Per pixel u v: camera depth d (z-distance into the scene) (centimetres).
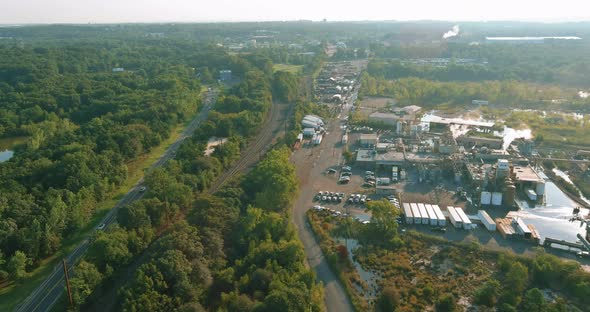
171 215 16325
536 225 17188
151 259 12675
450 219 17112
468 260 14550
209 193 18925
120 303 11500
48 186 18512
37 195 17450
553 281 13400
